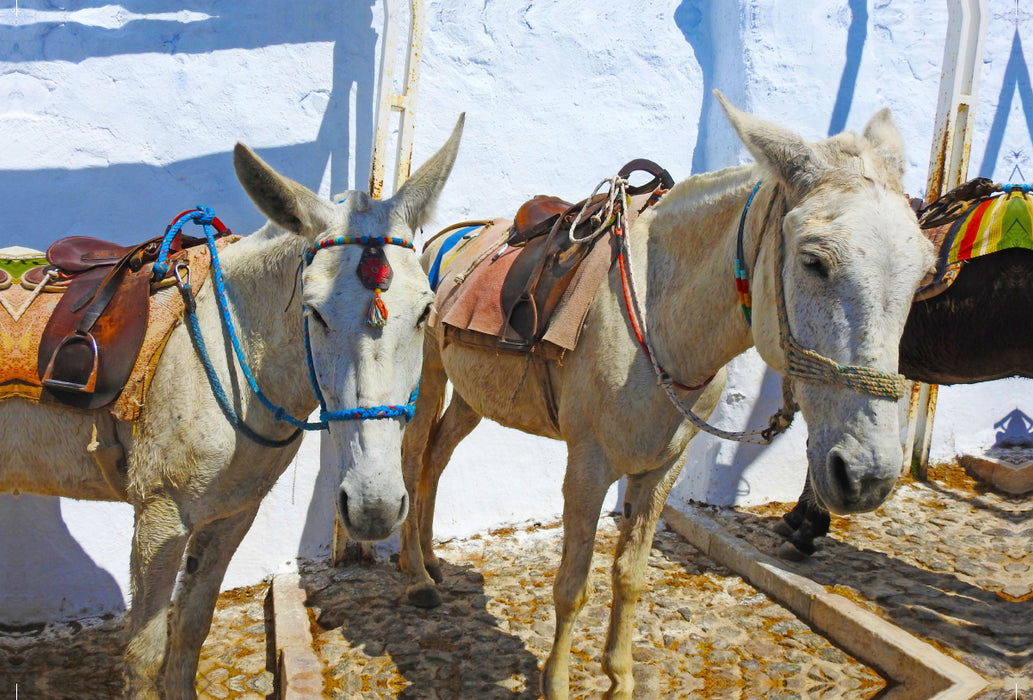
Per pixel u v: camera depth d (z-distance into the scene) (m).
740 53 4.18
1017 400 5.23
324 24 3.64
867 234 1.68
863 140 1.88
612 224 2.60
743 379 4.31
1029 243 3.14
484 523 4.21
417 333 1.82
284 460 2.35
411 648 3.01
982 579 3.48
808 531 3.67
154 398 2.12
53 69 3.24
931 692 2.59
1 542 3.21
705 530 4.00
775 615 3.31
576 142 4.21
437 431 3.62
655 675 2.82
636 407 2.36
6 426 2.17
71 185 3.29
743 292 2.12
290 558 3.76
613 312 2.43
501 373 2.79
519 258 2.78
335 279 1.75
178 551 2.18
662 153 4.39
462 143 3.98
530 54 4.09
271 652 3.05
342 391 1.74
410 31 3.51
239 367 2.16
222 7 3.48
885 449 1.67
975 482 4.81
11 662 2.96
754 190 2.12
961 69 4.28
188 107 3.46
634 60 4.30
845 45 4.40
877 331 1.68
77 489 2.31
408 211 1.92
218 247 2.36
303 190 1.88
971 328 3.34
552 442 4.32
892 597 3.27
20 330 2.15
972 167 4.97
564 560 2.50
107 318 2.15
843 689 2.73
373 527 1.72
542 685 2.53
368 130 3.77
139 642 2.15
